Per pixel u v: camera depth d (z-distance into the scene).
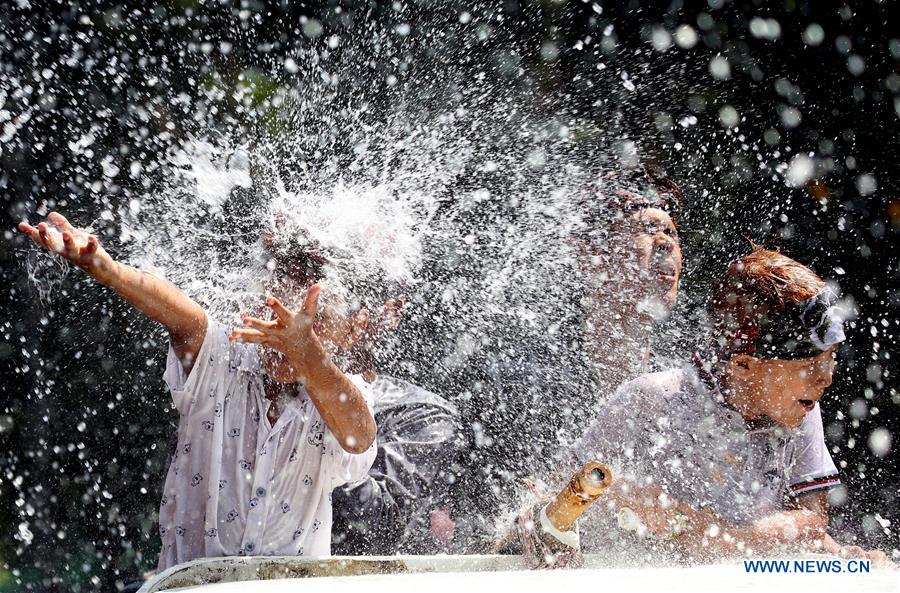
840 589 5.39
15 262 13.76
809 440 8.05
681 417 7.99
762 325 7.73
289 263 7.91
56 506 12.88
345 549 8.79
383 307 8.28
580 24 14.73
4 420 13.25
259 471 7.01
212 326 7.22
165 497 7.13
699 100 14.41
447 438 9.30
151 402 13.48
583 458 8.05
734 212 14.02
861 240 14.05
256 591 5.16
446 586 5.38
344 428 6.85
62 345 13.59
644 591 5.23
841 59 14.54
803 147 14.37
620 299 9.80
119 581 12.28
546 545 6.91
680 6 14.72
